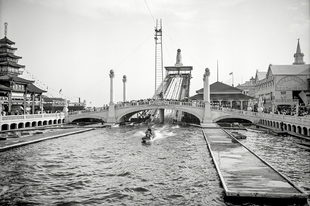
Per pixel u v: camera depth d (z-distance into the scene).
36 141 41.88
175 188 21.52
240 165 24.83
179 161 30.22
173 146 39.97
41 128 60.62
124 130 62.22
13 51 77.06
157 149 37.78
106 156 33.38
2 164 28.91
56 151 36.12
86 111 76.56
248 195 17.50
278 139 45.22
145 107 73.19
